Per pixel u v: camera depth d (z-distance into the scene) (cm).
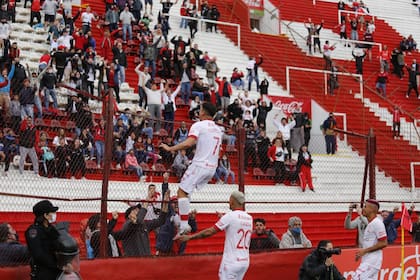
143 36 4272
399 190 4066
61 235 1496
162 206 1991
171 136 2355
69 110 2538
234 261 1686
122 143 2370
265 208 3247
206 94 4003
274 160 3189
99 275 1756
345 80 5347
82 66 3606
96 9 4838
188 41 4572
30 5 4456
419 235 2955
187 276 1914
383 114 5097
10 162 2477
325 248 1909
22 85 2739
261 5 5706
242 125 3488
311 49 5612
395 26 6881
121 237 1922
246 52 5147
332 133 3862
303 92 4912
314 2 6525
